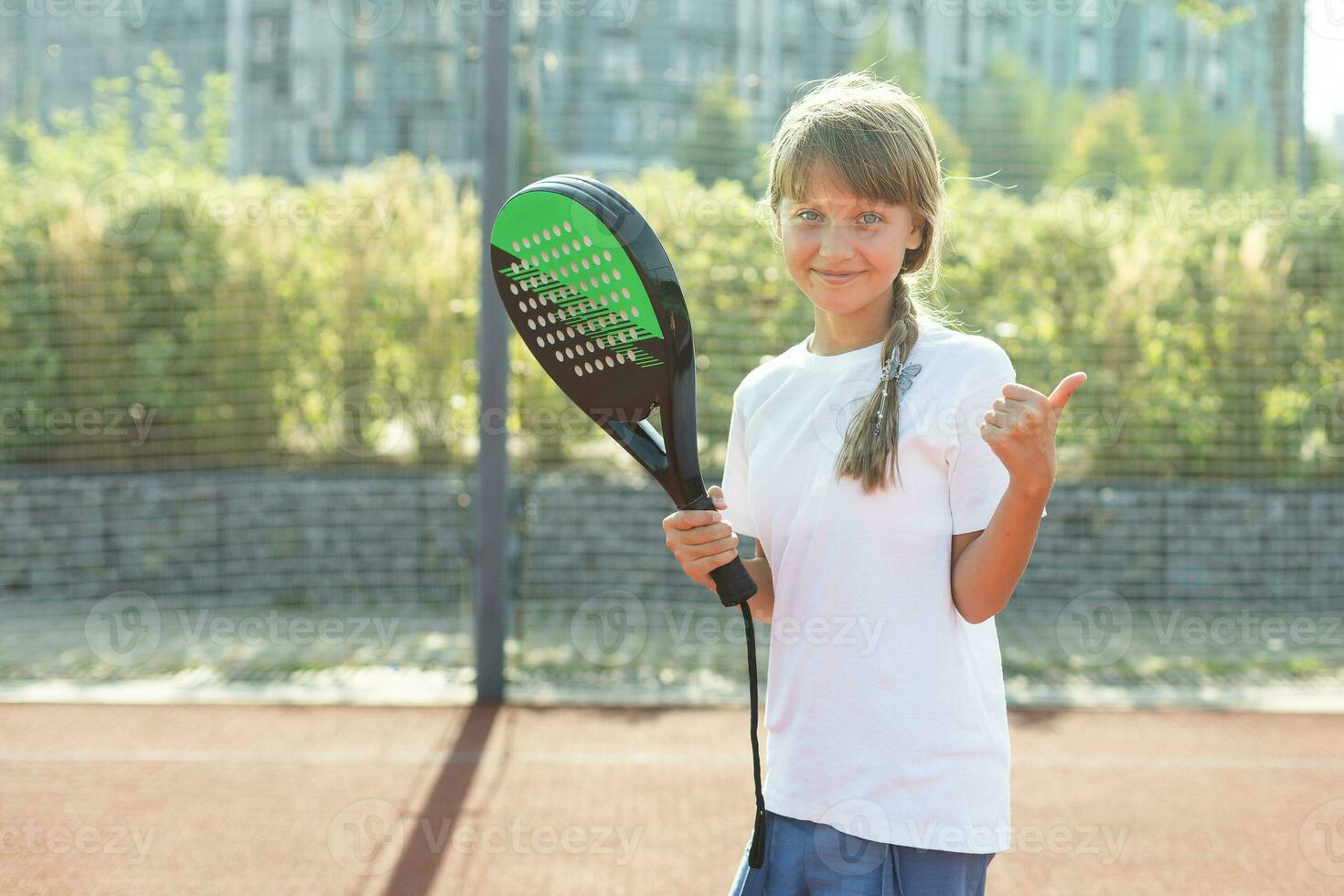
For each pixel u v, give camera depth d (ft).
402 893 9.27
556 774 12.18
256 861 9.84
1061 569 19.21
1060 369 19.56
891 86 4.97
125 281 20.49
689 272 18.26
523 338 4.74
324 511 19.88
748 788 11.80
